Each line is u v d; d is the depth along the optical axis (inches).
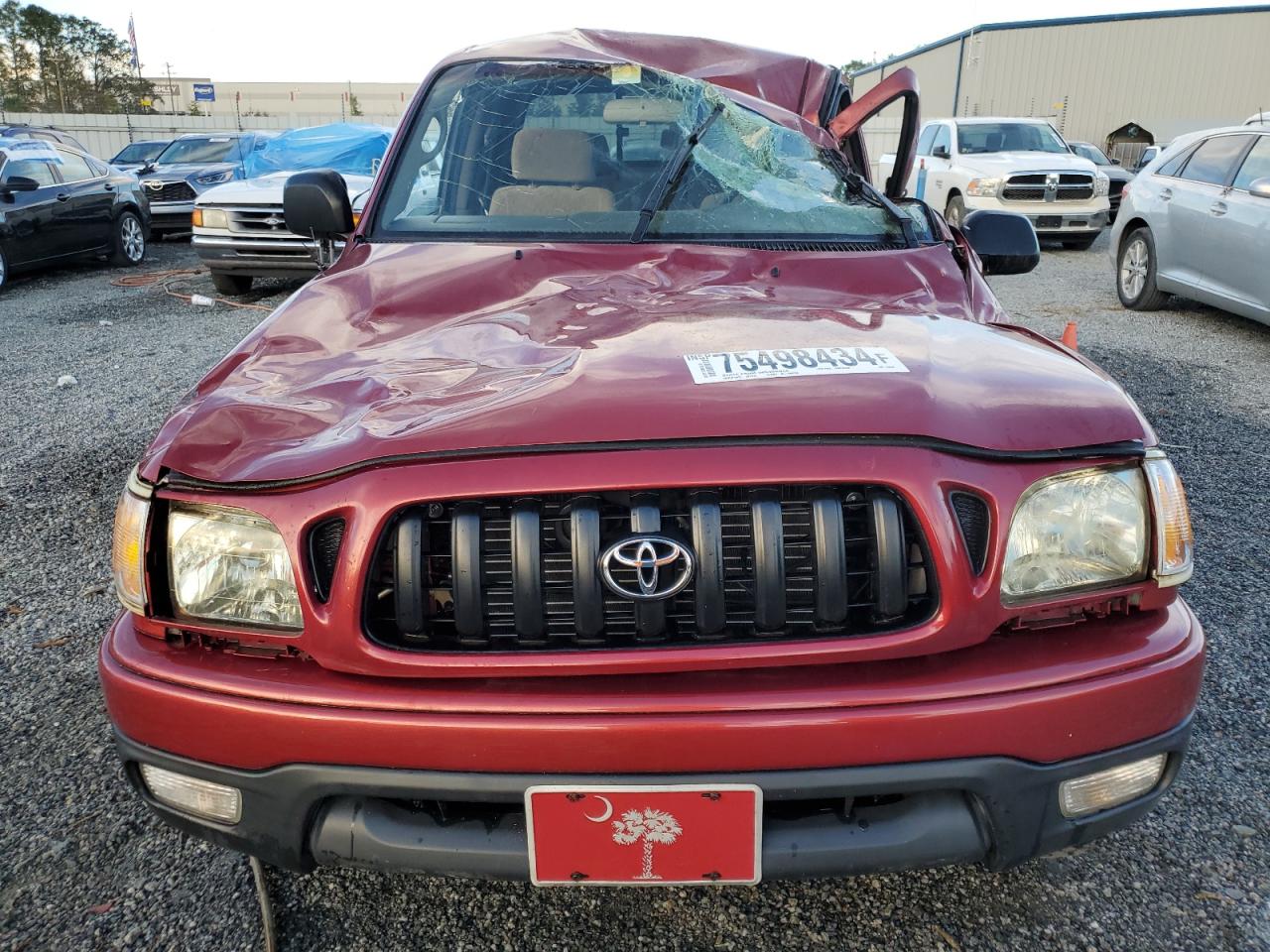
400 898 77.6
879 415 59.8
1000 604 58.9
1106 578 61.6
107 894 77.5
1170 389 223.8
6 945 72.3
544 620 58.1
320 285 88.6
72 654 115.3
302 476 59.1
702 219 98.5
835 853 58.3
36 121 1027.9
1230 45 1011.3
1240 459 177.3
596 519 57.1
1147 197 312.0
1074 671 58.4
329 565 59.5
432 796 57.2
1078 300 344.2
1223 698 102.7
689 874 58.6
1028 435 61.2
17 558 141.4
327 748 57.3
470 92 109.4
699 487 57.2
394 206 102.6
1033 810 58.9
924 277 90.4
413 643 58.5
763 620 57.7
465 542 57.6
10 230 393.1
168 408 214.7
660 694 56.1
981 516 59.1
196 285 404.8
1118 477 62.1
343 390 68.7
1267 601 123.6
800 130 110.8
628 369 65.4
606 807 56.7
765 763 55.8
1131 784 62.6
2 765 93.9
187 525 61.4
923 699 56.4
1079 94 1059.9
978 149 533.0
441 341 76.2
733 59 123.1
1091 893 76.9
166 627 62.6
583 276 89.2
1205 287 284.7
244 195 350.9
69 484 170.7
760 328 73.1
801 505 59.1
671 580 57.2
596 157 104.9
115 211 459.8
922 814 58.7
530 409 60.7
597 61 112.9
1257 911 74.8
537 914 75.9
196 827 63.2
